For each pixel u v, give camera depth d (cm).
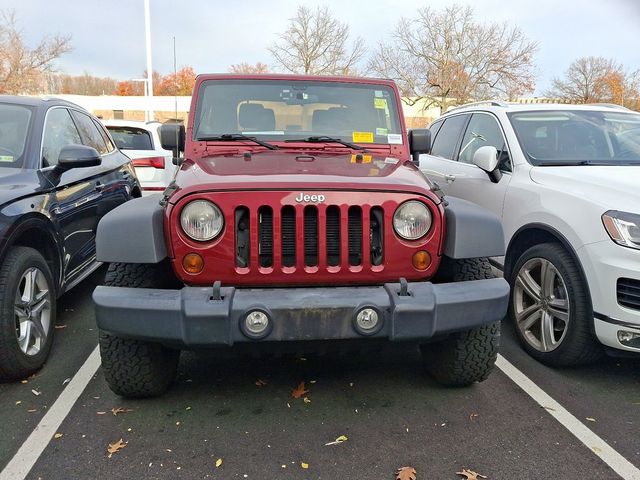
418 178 309
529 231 411
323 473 263
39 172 395
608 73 3794
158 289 275
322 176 290
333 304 262
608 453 280
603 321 334
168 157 768
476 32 3406
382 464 270
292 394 337
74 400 327
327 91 415
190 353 397
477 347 319
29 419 306
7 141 402
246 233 278
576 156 448
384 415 314
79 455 275
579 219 356
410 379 359
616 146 464
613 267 327
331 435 293
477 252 287
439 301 271
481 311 280
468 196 502
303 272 277
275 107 405
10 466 266
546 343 380
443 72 3362
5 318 329
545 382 357
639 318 319
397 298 267
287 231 279
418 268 286
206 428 299
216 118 399
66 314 476
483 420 310
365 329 266
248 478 259
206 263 274
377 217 283
